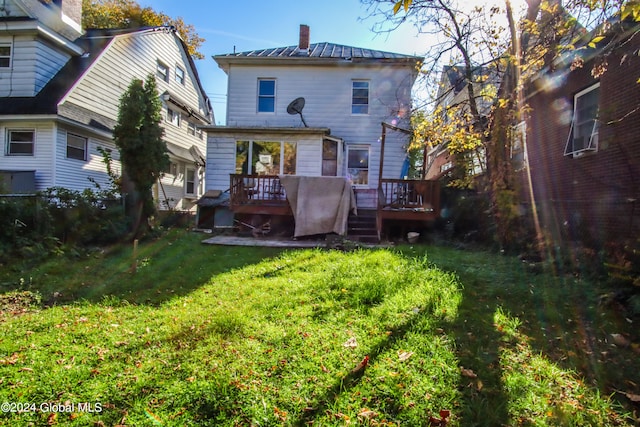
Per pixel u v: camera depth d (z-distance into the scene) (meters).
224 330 2.84
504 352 2.47
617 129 5.79
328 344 2.58
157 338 2.71
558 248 5.37
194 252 6.88
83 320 3.14
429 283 4.00
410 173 13.42
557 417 1.80
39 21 10.61
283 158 11.90
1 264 5.39
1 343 2.63
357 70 12.82
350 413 1.85
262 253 6.79
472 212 8.19
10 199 6.35
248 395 1.99
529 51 6.39
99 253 6.74
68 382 2.11
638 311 3.16
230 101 12.94
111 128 12.15
